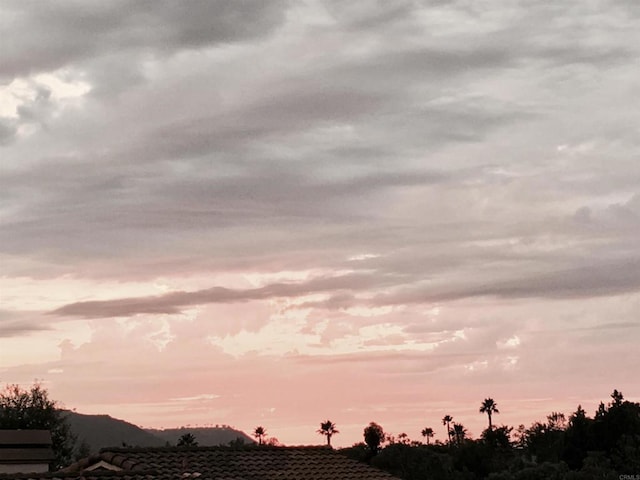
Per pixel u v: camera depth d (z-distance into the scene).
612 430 74.75
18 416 70.44
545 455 83.31
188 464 27.89
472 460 88.94
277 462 29.92
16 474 25.05
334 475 29.62
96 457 28.12
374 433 91.88
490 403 127.50
